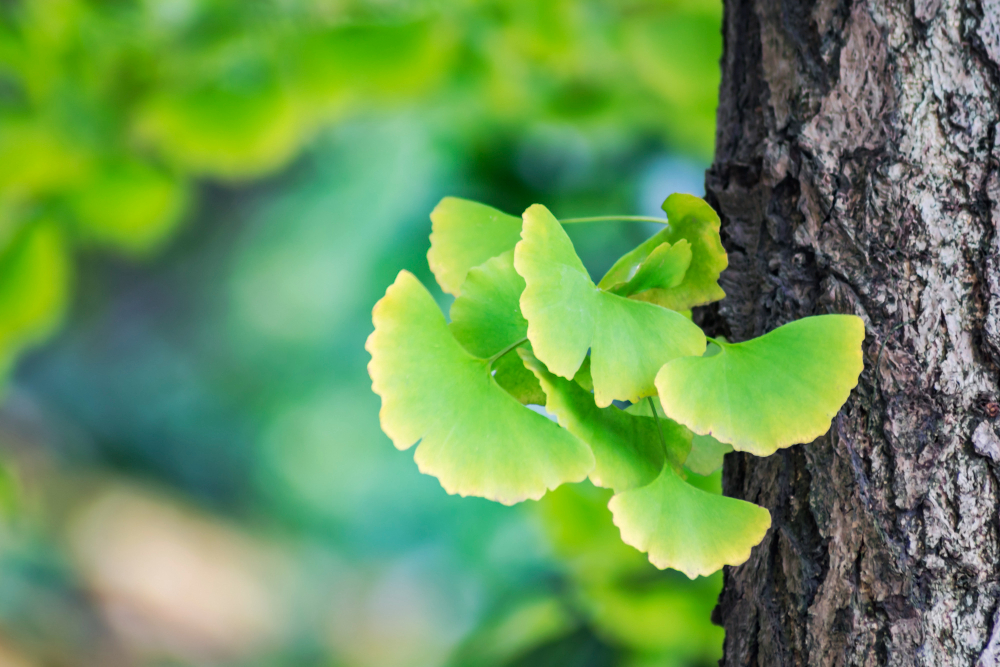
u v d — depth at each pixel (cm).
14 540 465
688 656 134
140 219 205
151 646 479
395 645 480
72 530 509
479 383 94
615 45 206
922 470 97
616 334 94
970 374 97
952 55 97
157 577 511
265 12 184
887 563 97
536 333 92
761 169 101
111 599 489
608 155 292
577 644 147
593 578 132
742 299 101
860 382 98
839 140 99
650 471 95
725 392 94
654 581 133
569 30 196
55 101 178
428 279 398
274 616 517
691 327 95
